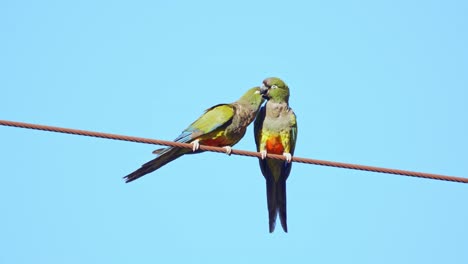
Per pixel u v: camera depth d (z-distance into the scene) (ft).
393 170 41.32
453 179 41.01
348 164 41.78
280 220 51.80
